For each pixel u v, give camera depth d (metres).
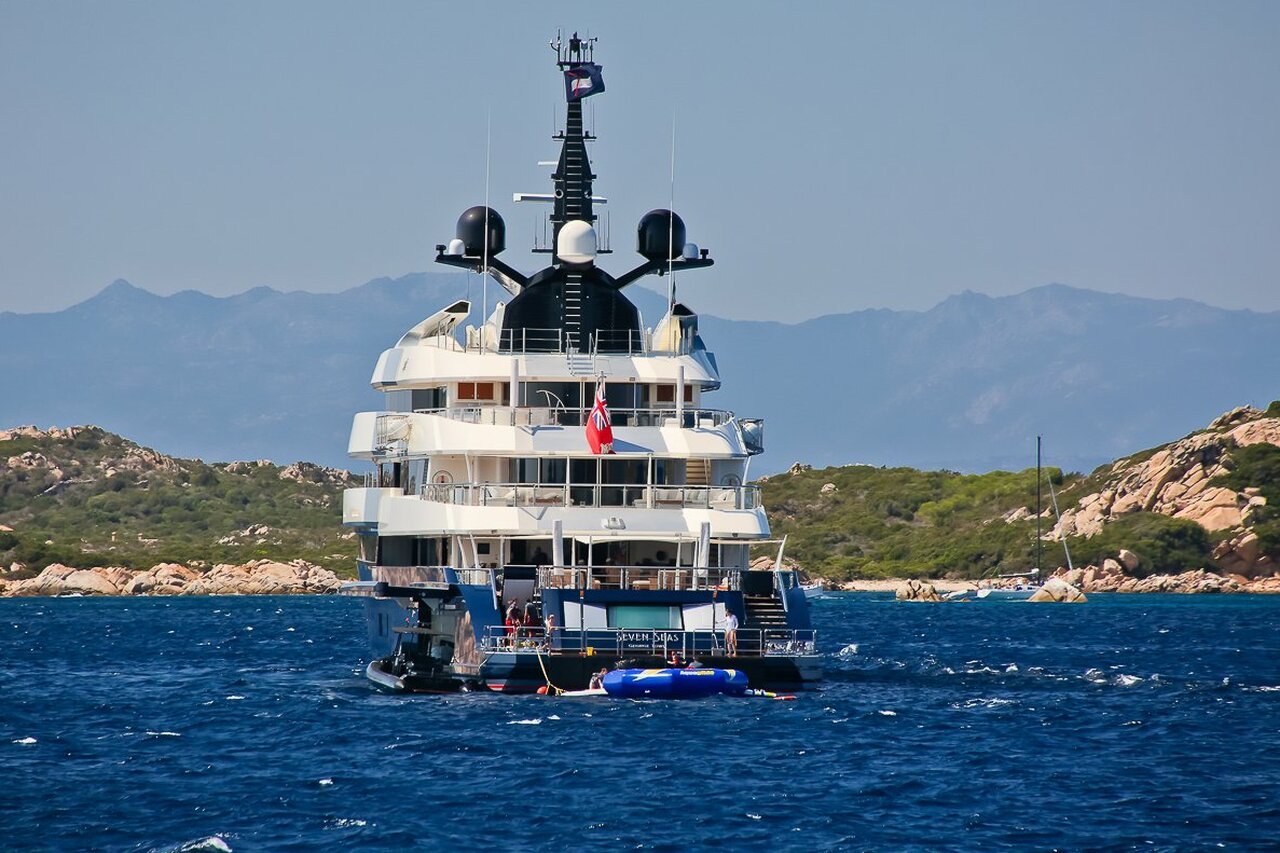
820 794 173.62
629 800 169.50
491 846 151.62
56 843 154.25
